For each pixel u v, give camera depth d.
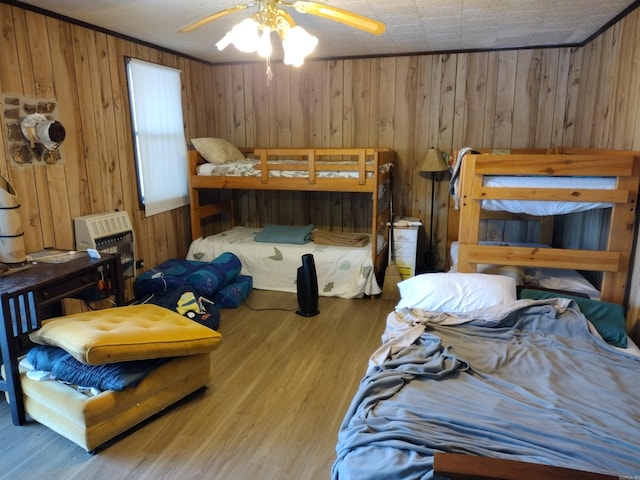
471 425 1.58
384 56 4.48
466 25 3.40
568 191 2.58
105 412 2.04
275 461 2.00
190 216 4.65
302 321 3.54
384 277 4.07
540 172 2.59
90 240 3.20
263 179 4.09
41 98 2.93
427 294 2.65
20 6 2.75
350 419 1.76
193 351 2.38
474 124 4.43
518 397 1.80
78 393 2.07
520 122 4.32
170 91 4.23
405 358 2.08
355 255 3.99
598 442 1.50
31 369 2.26
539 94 4.23
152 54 3.99
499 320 2.42
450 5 2.89
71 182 3.20
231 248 4.29
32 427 2.24
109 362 2.07
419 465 1.35
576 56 4.06
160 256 4.23
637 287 2.60
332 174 3.92
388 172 4.29
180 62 4.40
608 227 2.90
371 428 1.59
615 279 2.67
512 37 3.79
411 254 4.23
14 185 2.77
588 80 3.81
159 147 4.11
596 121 3.56
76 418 2.01
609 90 3.27
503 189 2.67
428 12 3.04
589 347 2.24
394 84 4.52
